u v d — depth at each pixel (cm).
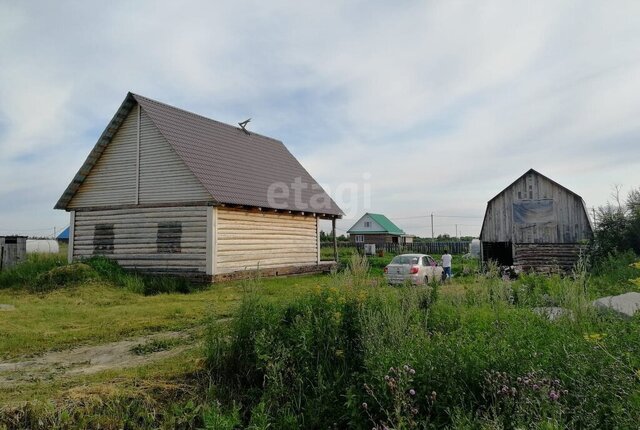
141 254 1792
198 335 842
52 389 534
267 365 539
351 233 7075
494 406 378
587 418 341
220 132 2244
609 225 2006
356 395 451
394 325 569
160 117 1891
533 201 2311
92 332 872
